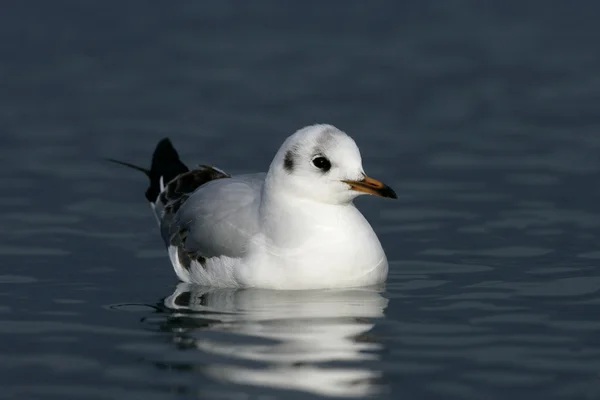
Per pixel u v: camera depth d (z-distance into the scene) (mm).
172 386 10430
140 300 13406
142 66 29953
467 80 28406
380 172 20391
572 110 25438
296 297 13438
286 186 13773
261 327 12188
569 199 18359
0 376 10797
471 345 11547
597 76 28766
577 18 35906
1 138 23016
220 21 35531
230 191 14602
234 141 22750
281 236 13781
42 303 13227
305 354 11258
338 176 13562
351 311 12797
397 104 26109
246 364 10977
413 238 16391
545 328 12109
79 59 30672
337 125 24125
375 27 34688
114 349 11484
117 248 15984
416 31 34062
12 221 17188
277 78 28688
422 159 21312
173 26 34750
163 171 17078
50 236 16453
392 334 11922
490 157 21422
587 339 11711
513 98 26641
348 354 11273
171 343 11648
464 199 18500
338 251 13695
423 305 13039
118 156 21578
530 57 30828
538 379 10594
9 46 31953
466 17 36062
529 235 16344
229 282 14062
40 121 24531
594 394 10227
